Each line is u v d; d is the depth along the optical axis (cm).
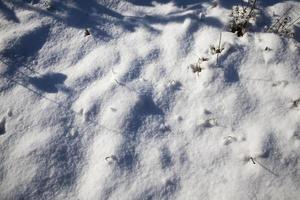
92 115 294
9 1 378
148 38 346
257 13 349
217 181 254
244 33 336
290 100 288
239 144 271
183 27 349
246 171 256
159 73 320
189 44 338
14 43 339
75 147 277
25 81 317
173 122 290
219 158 266
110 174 260
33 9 372
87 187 255
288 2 358
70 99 305
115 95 304
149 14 366
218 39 335
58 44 347
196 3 366
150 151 273
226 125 283
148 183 256
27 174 260
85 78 319
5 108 299
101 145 277
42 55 338
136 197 249
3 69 323
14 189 253
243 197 243
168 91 308
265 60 315
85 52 340
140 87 309
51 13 369
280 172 252
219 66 316
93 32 354
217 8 358
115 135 281
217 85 307
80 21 364
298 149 261
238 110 290
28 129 286
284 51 317
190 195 250
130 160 268
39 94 309
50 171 262
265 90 298
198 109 295
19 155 270
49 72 325
